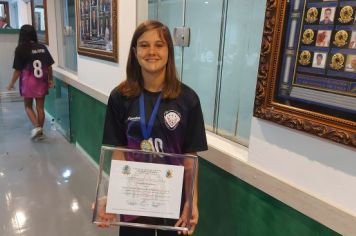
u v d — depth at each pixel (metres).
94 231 2.30
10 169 3.27
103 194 1.24
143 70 1.25
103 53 2.83
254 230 1.42
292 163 1.18
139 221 1.26
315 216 1.10
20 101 6.41
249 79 1.62
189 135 1.32
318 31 1.01
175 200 1.21
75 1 3.41
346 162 0.99
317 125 1.03
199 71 2.01
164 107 1.25
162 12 2.31
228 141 1.74
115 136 1.35
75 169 3.32
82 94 3.53
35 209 2.54
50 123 4.97
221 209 1.63
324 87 1.01
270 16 1.16
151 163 1.21
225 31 1.76
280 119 1.17
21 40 3.94
